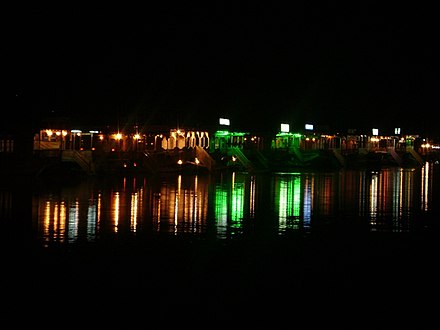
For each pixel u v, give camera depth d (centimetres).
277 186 3459
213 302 1079
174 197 2673
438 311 1055
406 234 1812
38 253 1412
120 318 986
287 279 1244
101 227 1784
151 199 2555
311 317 1016
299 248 1558
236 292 1141
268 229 1844
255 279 1237
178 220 1967
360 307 1073
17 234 1644
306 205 2528
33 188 2873
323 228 1894
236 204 2480
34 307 1030
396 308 1070
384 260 1439
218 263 1359
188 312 1023
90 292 1116
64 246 1494
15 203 2291
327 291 1166
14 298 1076
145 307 1041
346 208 2448
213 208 2316
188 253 1449
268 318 1005
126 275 1234
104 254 1416
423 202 2719
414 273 1316
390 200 2797
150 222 1906
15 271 1251
